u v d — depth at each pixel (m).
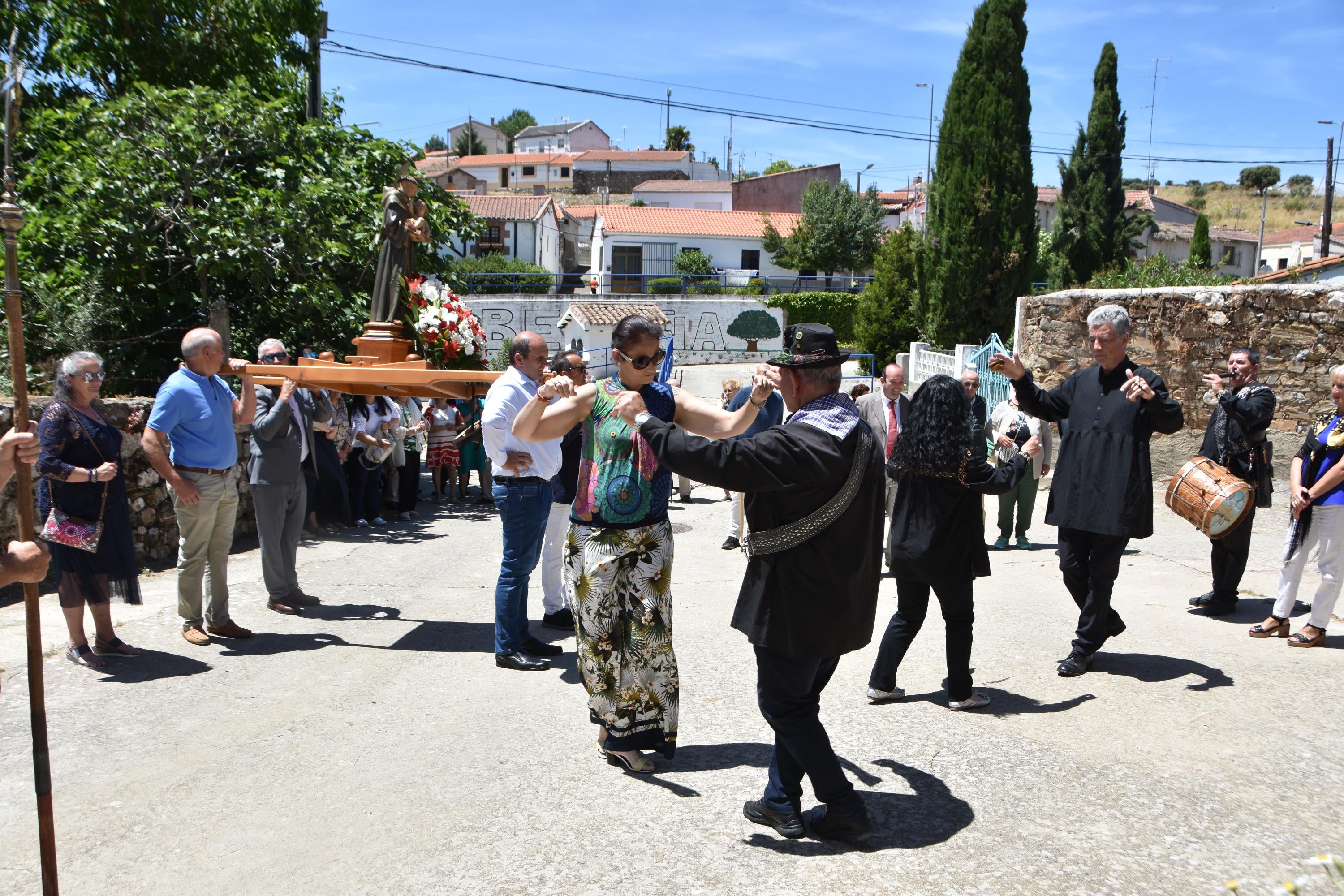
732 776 3.81
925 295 27.31
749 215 50.28
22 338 2.56
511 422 5.11
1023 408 5.09
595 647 3.80
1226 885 2.95
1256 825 3.34
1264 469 6.14
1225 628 5.90
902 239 30.39
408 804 3.58
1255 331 10.40
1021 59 24.97
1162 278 18.09
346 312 12.11
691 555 8.73
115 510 5.27
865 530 3.13
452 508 11.79
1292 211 70.69
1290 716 4.38
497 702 4.72
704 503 12.37
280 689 4.89
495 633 5.80
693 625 6.13
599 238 48.34
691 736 4.25
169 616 6.25
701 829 3.36
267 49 16.30
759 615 3.13
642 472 3.78
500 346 34.28
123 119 11.51
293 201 11.26
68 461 5.04
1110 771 3.79
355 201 12.30
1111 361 4.85
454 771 3.88
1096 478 4.81
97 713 4.54
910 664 5.24
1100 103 35.59
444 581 7.56
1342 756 3.93
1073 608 6.42
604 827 3.38
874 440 3.22
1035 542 9.09
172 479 5.29
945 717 4.40
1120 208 36.25
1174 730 4.22
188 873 3.11
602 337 31.58
